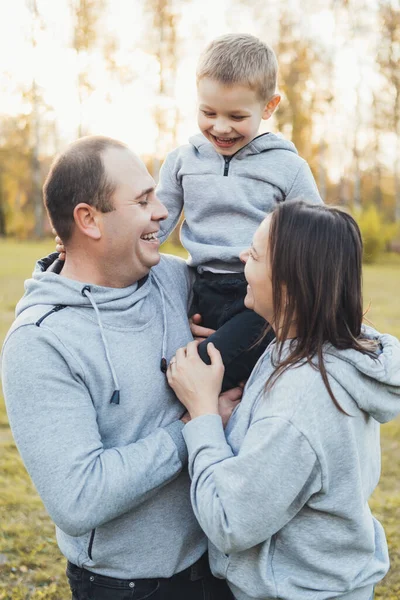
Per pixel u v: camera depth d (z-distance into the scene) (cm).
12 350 164
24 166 2803
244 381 191
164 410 178
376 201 3070
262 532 149
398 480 441
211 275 212
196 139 226
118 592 172
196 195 220
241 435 162
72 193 171
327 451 150
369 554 166
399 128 2445
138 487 160
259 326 193
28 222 2745
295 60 2312
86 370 165
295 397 149
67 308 170
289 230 155
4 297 1042
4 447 486
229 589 193
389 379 154
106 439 171
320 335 153
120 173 172
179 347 187
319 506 154
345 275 154
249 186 215
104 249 174
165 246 1800
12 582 331
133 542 172
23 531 374
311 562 158
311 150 2488
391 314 984
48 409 159
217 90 210
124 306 175
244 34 221
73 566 180
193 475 160
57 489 155
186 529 179
